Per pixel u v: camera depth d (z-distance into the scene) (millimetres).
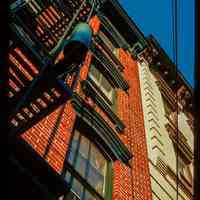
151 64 21562
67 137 9023
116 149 11203
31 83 5652
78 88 11617
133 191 10617
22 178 5297
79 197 8586
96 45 15930
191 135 20484
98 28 18031
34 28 8547
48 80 5910
